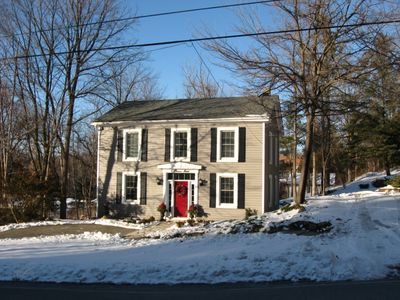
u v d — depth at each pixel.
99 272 12.16
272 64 22.36
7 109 34.41
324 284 10.91
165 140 31.41
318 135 43.38
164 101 35.50
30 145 35.97
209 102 33.47
